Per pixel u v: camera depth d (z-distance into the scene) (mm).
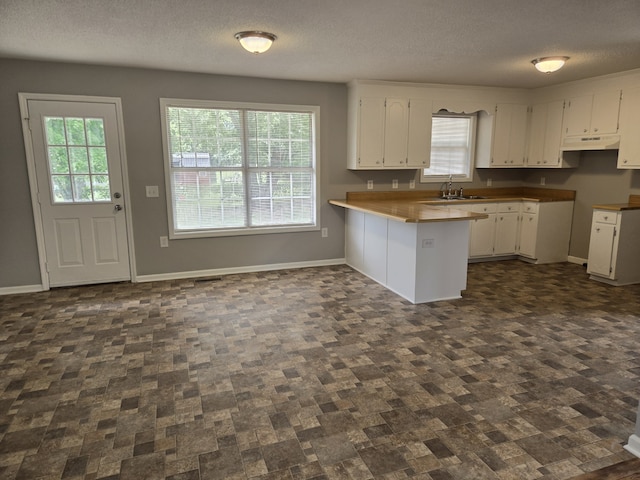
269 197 5223
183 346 3102
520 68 4445
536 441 2049
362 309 3861
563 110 5375
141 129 4547
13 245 4328
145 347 3084
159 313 3771
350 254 5484
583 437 2074
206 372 2725
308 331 3367
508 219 5660
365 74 4754
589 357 2900
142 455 1966
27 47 3631
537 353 2965
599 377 2637
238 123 4938
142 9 2721
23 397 2441
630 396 2428
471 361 2855
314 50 3730
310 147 5316
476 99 5594
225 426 2176
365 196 5590
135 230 4703
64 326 3475
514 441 2049
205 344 3135
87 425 2188
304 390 2510
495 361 2854
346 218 5551
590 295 4234
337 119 5328
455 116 5930
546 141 5660
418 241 3926
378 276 4727
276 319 3621
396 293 4332
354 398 2426
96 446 2027
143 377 2662
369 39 3395
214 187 4961
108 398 2430
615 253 4488
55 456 1961
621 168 4715
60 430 2148
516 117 5828
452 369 2746
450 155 6012
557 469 1863
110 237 4637
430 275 4027
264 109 4977
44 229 4398
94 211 4539
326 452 1980
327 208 5484
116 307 3930
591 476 1819
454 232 4055
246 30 3156
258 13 2805
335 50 3727
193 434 2113
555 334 3285
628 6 2689
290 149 5223
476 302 4047
